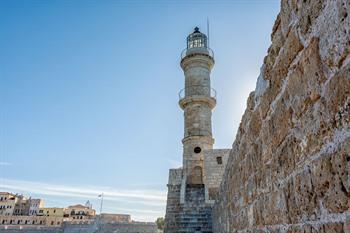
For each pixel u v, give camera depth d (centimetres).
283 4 274
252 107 430
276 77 301
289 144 259
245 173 496
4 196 7431
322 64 193
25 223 5872
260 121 378
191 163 2608
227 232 820
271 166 322
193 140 2697
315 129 204
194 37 3344
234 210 658
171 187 2342
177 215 2152
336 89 175
